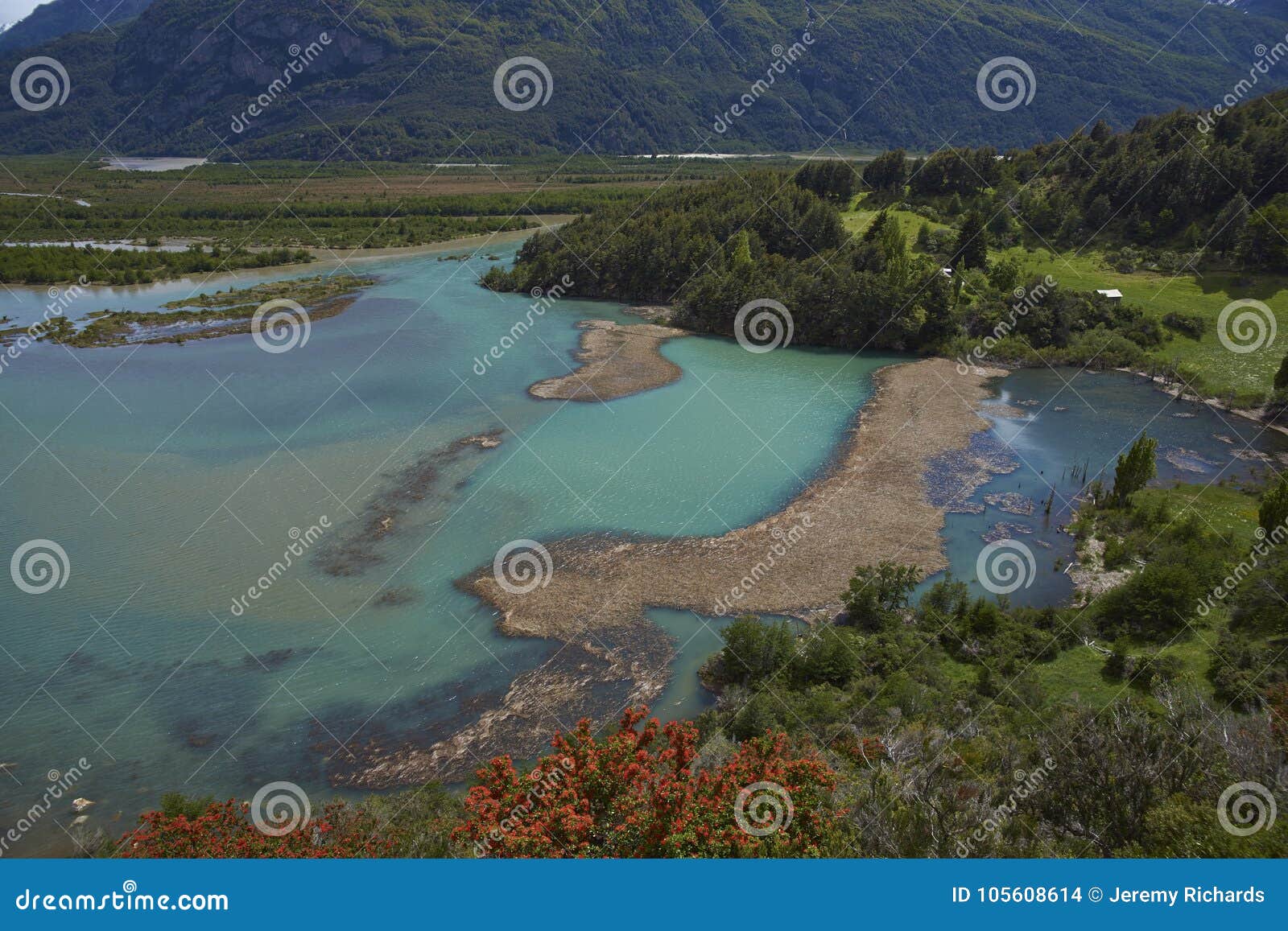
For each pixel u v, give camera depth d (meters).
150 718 33.97
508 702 34.75
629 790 16.95
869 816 17.38
